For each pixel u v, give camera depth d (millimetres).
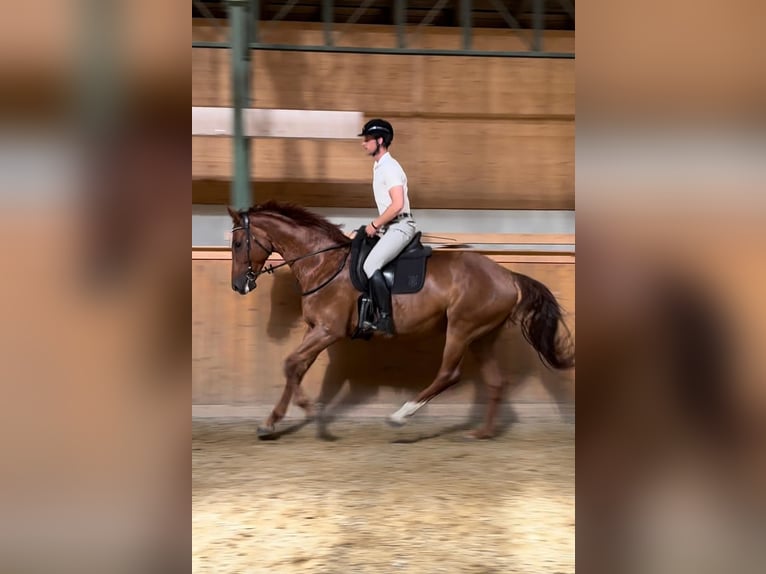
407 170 6449
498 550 2703
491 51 5992
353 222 6414
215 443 4328
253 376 4930
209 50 6078
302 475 3697
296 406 4906
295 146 6344
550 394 5074
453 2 6656
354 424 4836
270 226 4359
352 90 6352
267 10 6438
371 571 2492
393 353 5016
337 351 4977
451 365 4422
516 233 6512
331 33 5945
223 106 6098
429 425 4863
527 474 3748
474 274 4367
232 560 2584
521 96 6480
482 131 6473
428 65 6410
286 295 4941
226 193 6262
